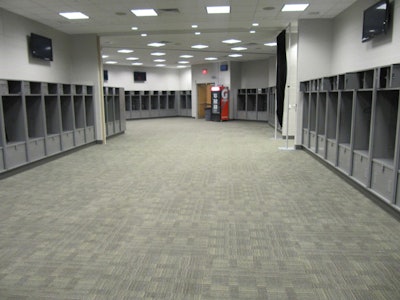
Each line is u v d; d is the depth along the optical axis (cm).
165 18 728
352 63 635
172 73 1972
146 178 516
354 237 298
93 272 242
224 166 600
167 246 283
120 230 318
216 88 1597
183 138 992
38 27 749
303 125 763
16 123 561
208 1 600
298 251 272
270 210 370
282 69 867
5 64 640
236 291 218
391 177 345
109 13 678
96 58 885
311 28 749
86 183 489
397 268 245
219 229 319
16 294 216
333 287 221
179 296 212
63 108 752
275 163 623
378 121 384
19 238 301
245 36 949
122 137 1027
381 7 495
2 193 439
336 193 431
